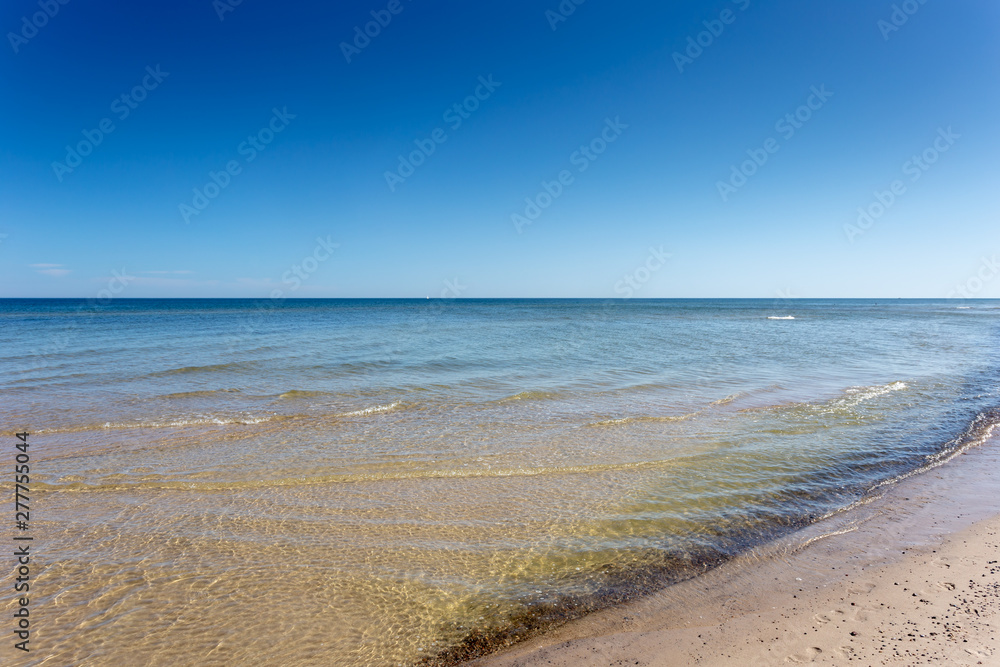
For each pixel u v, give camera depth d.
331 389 15.68
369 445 10.34
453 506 7.52
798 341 32.31
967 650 4.26
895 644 4.39
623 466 9.19
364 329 39.66
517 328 42.31
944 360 23.47
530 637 4.66
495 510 7.39
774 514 7.30
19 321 46.44
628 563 5.95
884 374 19.20
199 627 4.79
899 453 9.99
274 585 5.48
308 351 24.64
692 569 5.82
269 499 7.73
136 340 29.30
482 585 5.51
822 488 8.24
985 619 4.70
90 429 11.29
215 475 8.67
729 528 6.84
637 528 6.84
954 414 13.02
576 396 14.93
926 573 5.61
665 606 5.11
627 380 17.44
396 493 7.99
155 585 5.45
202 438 10.74
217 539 6.49
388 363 20.94
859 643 4.43
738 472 8.91
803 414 12.89
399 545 6.36
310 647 4.54
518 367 20.16
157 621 4.86
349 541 6.46
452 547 6.32
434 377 17.83
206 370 18.78
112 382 16.34
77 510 7.29
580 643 4.56
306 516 7.17
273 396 14.70
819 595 5.23
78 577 5.59
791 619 4.83
